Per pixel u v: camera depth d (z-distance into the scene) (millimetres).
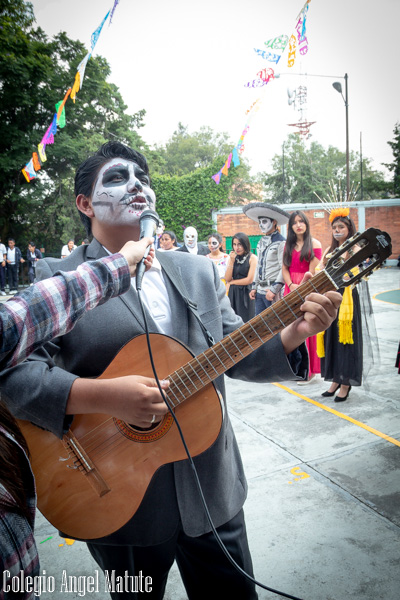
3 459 758
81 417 1231
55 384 1112
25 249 20547
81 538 1231
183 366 1184
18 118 18891
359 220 19891
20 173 18906
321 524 2285
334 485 2619
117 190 1250
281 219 4938
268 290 4633
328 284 1168
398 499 2459
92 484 1223
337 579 1921
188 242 7125
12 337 702
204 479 1195
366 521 2295
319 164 45188
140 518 1205
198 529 1184
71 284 810
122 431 1214
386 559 2027
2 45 17484
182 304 1286
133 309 1230
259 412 3768
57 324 776
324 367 4078
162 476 1209
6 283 15008
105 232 1302
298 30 5180
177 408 1198
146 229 1154
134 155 1329
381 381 4426
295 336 1208
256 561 2049
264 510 2414
